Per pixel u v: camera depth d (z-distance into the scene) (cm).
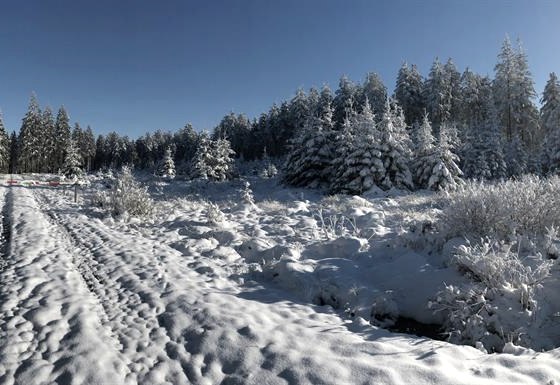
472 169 3647
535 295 469
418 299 558
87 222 1207
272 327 458
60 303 523
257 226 1112
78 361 380
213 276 678
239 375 362
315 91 7200
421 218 1004
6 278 621
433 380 335
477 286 504
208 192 3447
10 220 1199
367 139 2625
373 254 748
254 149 8031
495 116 4019
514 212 679
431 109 5381
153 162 10106
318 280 634
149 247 870
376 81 5941
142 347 416
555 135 3869
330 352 395
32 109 6306
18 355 394
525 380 330
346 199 1709
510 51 4978
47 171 6581
